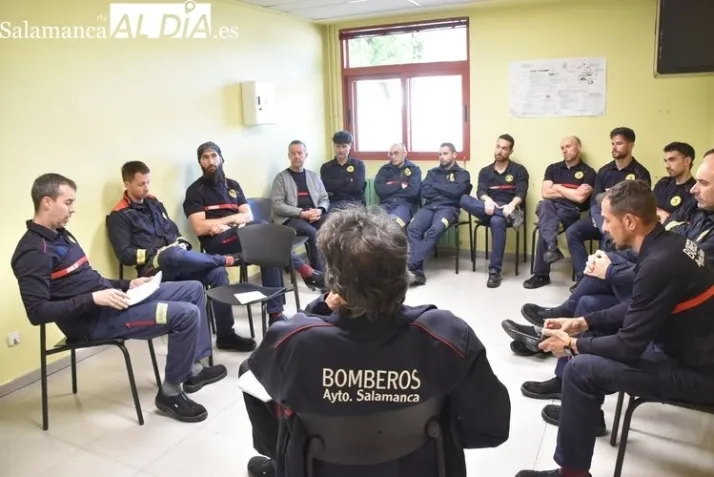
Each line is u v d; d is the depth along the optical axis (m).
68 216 2.55
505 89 5.04
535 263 4.45
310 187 4.77
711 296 1.75
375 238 1.09
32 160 3.03
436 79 5.31
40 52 3.04
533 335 3.00
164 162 3.87
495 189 4.92
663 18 3.52
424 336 1.11
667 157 3.77
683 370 1.80
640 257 1.87
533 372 2.92
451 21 5.08
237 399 2.77
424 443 1.20
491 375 1.18
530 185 5.09
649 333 1.78
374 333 1.10
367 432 1.14
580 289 2.95
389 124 5.57
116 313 2.58
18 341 2.97
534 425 2.45
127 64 3.55
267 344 1.15
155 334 2.58
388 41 5.42
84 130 3.31
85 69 3.29
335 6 4.71
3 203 2.90
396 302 1.11
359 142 5.74
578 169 4.69
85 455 2.32
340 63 5.59
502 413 1.23
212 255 3.60
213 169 3.92
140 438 2.44
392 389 1.11
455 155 5.07
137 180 3.41
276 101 4.94
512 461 2.19
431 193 5.04
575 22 4.70
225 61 4.34
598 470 2.11
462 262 5.24
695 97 4.43
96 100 3.37
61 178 2.53
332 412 1.12
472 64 5.11
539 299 4.09
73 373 2.87
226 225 3.91
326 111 5.72
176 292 2.84
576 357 1.93
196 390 2.85
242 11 4.48
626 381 1.83
